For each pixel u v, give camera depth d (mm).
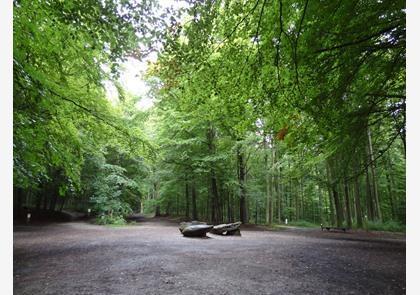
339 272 7223
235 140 22234
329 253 10250
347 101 8531
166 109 21250
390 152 25031
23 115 4930
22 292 5457
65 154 5809
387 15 6562
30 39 5461
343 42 6617
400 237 17594
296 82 6418
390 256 9742
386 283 6242
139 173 29656
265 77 6508
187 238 14594
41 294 5328
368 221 24234
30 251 10102
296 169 14875
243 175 26594
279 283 6094
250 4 6121
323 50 6469
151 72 8609
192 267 7449
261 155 26422
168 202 37219
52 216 28188
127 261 8203
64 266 7613
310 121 8180
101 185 24375
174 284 5891
